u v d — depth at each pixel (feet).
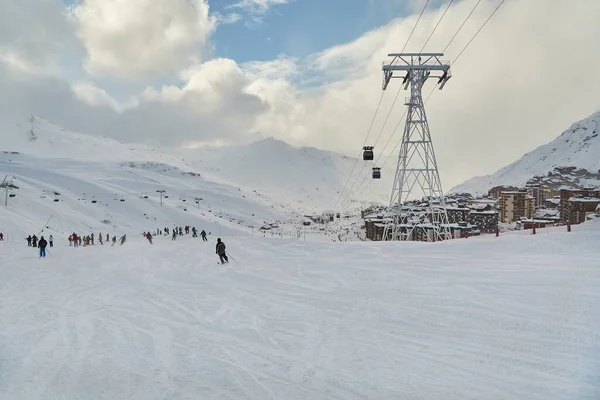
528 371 23.40
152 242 176.24
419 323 34.14
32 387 22.52
